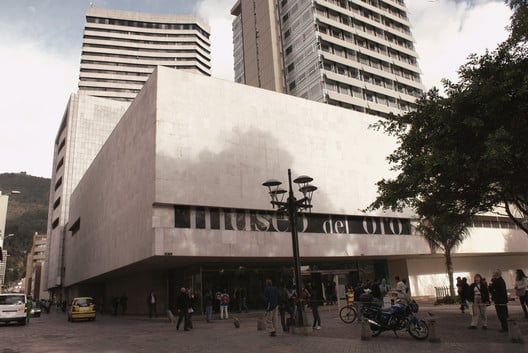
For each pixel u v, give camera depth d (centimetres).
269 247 2744
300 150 3123
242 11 7638
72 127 7400
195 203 2550
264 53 6869
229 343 1233
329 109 3394
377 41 6750
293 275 3084
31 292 12988
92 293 5512
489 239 4038
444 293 3644
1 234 6556
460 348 963
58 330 2067
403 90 6869
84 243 4884
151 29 10712
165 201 2453
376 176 3494
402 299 1266
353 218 3288
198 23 11225
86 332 1891
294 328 1380
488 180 1289
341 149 3353
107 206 3778
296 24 6488
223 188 2680
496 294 1228
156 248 2358
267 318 1351
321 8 6362
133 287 3803
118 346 1299
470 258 4328
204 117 2739
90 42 10131
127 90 9938
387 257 3503
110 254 3459
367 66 6400
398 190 1445
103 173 4131
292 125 3144
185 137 2630
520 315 1608
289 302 1493
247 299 2848
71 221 6188
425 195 1500
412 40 7369
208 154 2681
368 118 3628
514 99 1140
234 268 2864
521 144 1088
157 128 2550
